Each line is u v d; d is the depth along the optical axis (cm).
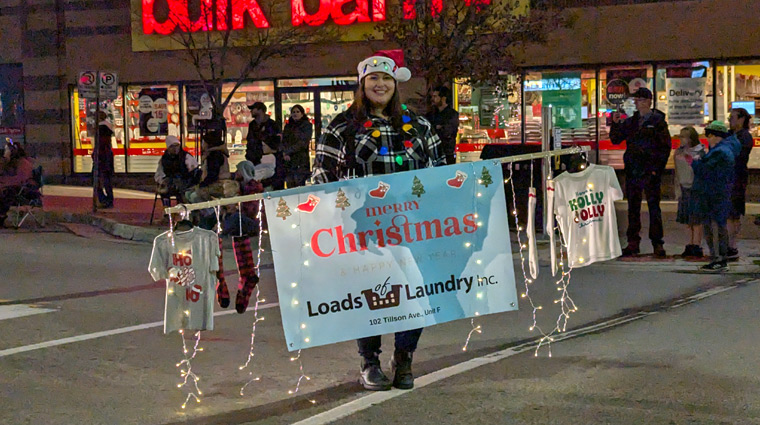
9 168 1752
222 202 608
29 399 643
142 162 2458
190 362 745
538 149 1521
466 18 1598
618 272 1178
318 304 614
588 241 776
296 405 621
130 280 1160
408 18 1661
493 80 1636
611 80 2067
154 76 2406
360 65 632
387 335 838
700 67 2019
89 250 1445
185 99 2397
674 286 1072
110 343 813
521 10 2028
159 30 2353
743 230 1545
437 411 596
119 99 2459
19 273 1216
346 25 2198
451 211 629
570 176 768
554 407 602
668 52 2022
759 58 1977
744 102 1997
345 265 616
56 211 1877
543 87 2106
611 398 620
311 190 610
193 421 590
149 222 1678
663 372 686
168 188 1639
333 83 2280
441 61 1567
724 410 592
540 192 1528
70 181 2531
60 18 2508
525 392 637
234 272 1235
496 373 690
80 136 2530
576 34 2062
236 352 778
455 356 750
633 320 882
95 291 1080
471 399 622
